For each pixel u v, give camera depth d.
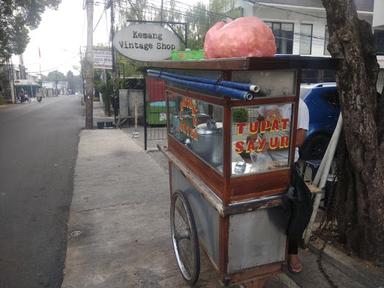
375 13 11.52
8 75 40.94
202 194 2.47
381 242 3.02
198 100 2.59
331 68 2.10
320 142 6.86
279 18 18.59
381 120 3.01
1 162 7.90
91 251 3.68
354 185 3.14
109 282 3.13
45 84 99.38
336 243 3.44
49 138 11.34
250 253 2.39
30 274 3.38
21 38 25.94
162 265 3.38
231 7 19.92
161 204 4.96
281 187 2.35
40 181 6.33
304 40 19.09
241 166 2.23
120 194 5.40
